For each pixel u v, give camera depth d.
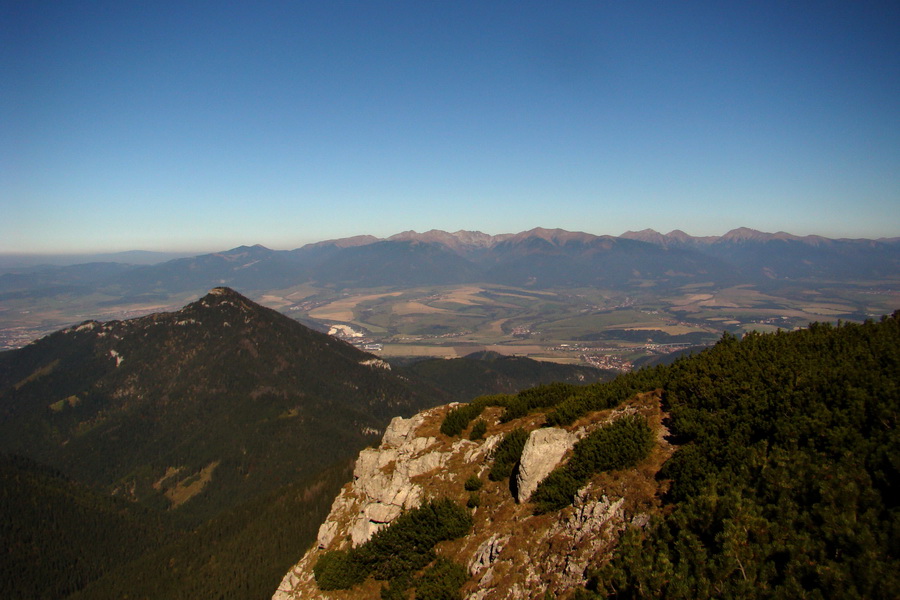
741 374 34.31
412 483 46.75
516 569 28.59
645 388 41.62
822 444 24.14
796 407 28.00
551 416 42.81
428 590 31.09
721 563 18.64
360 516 50.47
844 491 19.47
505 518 34.78
